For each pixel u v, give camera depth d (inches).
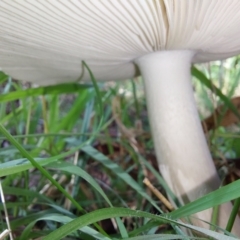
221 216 2.9
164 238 2.1
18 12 2.4
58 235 1.9
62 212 3.1
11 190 3.1
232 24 2.8
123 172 3.4
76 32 2.7
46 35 2.8
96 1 2.2
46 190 4.2
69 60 3.5
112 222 3.5
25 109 5.2
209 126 4.5
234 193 2.2
